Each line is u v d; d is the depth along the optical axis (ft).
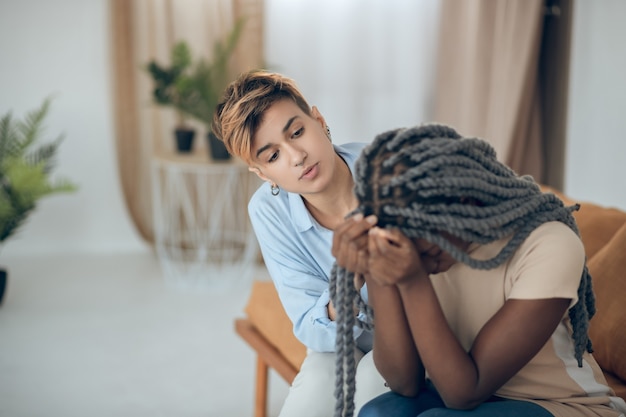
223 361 10.12
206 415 8.62
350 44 14.29
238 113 5.14
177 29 14.11
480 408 3.94
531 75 10.57
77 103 14.65
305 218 5.60
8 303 12.23
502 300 4.08
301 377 5.59
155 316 11.72
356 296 4.31
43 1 14.28
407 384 4.20
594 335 5.64
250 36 13.98
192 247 14.79
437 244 3.81
